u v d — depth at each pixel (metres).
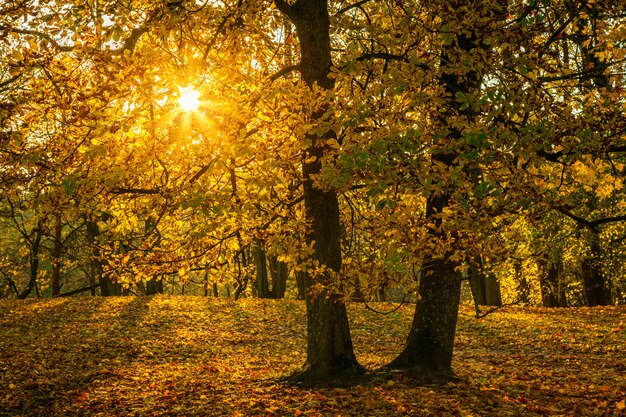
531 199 6.12
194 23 8.13
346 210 10.30
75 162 6.91
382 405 7.92
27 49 6.37
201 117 6.36
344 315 9.52
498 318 19.28
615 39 7.41
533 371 11.35
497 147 5.94
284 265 27.80
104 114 6.42
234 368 12.05
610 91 7.67
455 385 9.06
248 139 6.36
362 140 5.93
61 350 13.45
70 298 21.77
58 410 8.49
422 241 6.27
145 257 8.43
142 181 7.63
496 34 7.03
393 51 8.08
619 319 18.20
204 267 8.80
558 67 8.25
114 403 8.84
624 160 11.16
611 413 7.76
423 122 6.47
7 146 6.39
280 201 8.80
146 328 16.78
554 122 6.71
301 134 6.76
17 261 30.73
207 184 6.79
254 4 8.46
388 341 16.36
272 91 6.65
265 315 19.36
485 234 6.47
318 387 9.03
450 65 7.00
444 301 9.62
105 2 7.06
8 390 9.48
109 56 6.59
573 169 7.56
